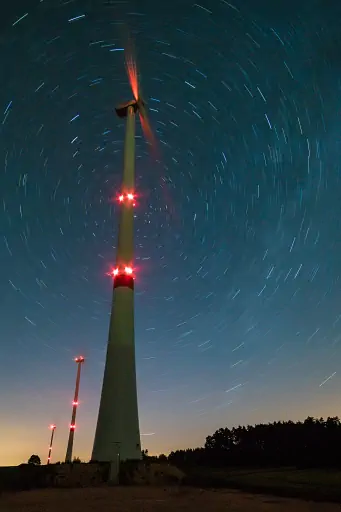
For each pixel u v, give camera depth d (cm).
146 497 2028
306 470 4034
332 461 4447
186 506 1716
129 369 3700
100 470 2873
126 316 3944
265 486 2370
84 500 1897
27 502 1822
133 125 5497
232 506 1722
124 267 4209
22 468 2770
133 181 4931
